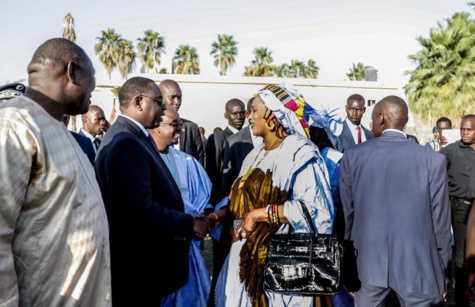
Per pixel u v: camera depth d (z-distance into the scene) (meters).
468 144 5.30
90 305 1.98
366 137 6.46
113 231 2.74
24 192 1.72
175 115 3.73
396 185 3.15
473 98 24.09
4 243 1.63
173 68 39.12
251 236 3.14
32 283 1.79
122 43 41.12
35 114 1.82
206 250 7.52
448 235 3.17
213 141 6.45
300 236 2.96
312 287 2.85
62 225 1.82
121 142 2.71
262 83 21.38
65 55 1.98
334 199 3.60
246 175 3.27
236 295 3.16
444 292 3.18
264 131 3.20
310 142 3.10
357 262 3.27
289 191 3.04
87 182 1.98
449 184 5.42
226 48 43.53
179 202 3.05
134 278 2.79
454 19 25.52
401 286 3.10
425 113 25.77
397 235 3.12
